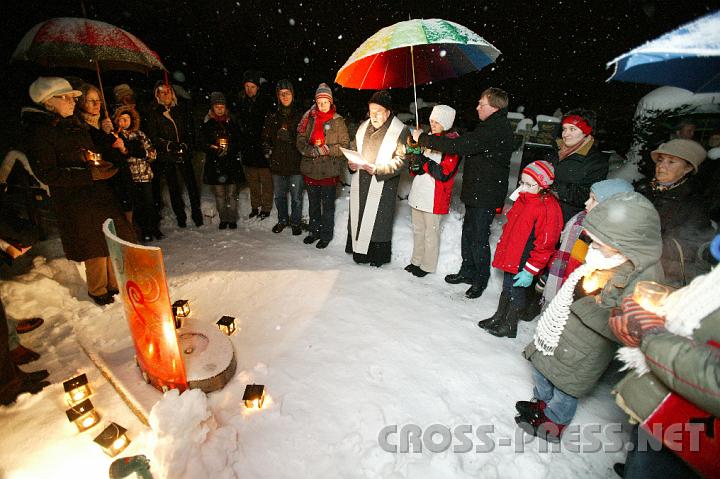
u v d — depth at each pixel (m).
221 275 4.08
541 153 4.85
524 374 2.79
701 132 3.82
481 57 3.41
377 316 3.40
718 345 1.23
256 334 3.19
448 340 3.12
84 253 3.26
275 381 2.66
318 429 2.31
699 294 1.30
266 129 4.79
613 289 1.80
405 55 3.60
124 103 4.48
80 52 3.33
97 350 2.94
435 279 4.07
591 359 1.98
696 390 1.20
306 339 3.10
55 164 3.00
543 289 2.96
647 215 1.66
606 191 2.03
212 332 2.88
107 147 3.48
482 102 3.22
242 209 5.70
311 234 4.88
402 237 4.60
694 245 2.40
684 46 1.32
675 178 2.46
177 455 1.92
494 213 3.46
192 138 5.02
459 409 2.50
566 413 2.16
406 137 3.84
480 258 3.59
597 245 1.83
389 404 2.50
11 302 3.27
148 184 4.72
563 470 2.14
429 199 3.71
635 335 1.42
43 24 3.23
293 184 4.87
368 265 4.32
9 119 6.59
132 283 2.19
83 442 2.20
